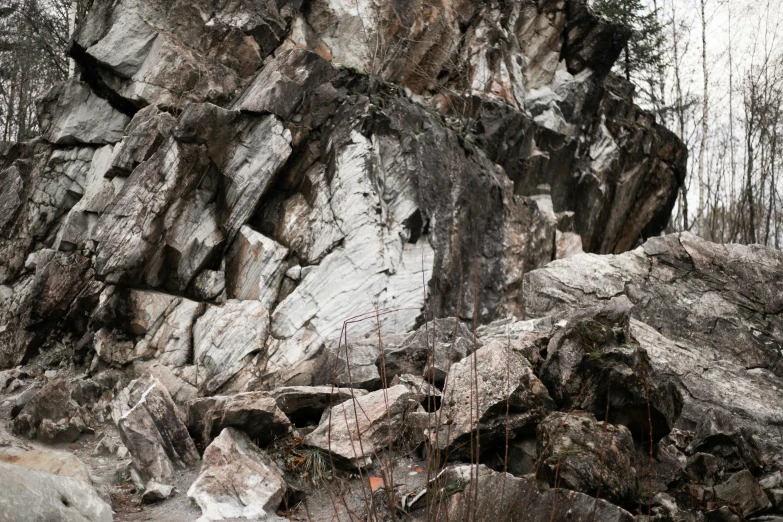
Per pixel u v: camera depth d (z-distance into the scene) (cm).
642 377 495
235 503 445
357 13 1016
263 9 930
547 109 1160
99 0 898
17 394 699
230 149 773
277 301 734
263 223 789
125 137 840
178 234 756
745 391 662
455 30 1108
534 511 392
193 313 739
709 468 508
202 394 679
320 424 537
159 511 446
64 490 361
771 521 470
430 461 370
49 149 934
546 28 1199
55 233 910
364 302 731
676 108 1709
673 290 758
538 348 560
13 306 870
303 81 803
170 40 885
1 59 1733
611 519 382
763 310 742
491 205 898
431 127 841
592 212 1175
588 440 442
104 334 742
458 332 639
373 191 768
